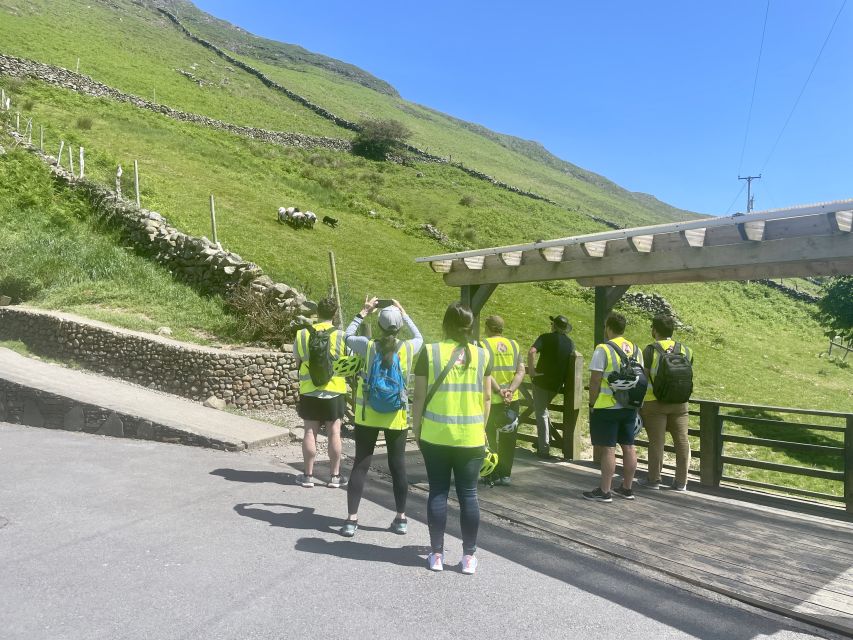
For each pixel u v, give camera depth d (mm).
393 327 4582
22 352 11766
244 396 10141
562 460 8125
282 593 3602
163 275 15281
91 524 4566
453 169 66188
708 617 3588
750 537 4980
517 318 22094
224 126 50875
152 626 3137
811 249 5512
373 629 3232
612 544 4688
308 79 105688
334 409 6008
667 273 7703
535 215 55438
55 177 19984
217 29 149625
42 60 49844
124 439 7723
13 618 3141
